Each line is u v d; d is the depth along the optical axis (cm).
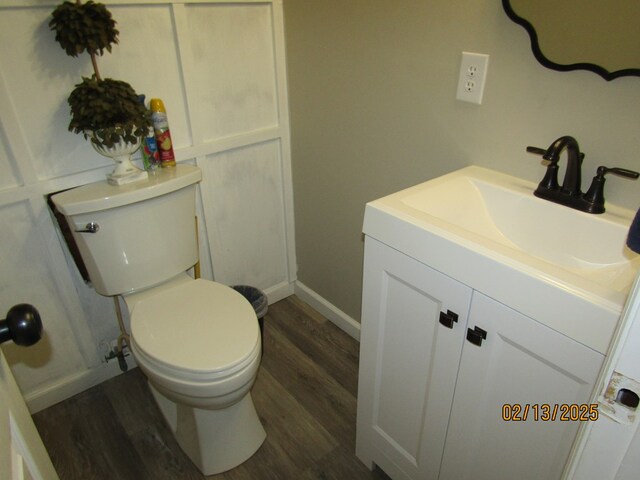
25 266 149
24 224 145
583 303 75
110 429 162
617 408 49
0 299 148
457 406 107
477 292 91
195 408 139
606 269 101
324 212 194
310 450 154
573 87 104
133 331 134
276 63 180
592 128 104
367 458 147
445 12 122
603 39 96
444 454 117
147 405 172
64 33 124
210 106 170
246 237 203
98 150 141
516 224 117
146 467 149
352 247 187
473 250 89
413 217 101
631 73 94
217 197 186
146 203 146
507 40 112
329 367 187
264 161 195
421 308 106
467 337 96
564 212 107
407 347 115
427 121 139
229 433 147
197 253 172
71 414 168
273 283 224
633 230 50
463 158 133
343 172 176
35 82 133
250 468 149
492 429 102
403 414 126
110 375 183
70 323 166
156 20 148
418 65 134
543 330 82
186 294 150
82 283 163
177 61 157
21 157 137
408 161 150
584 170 109
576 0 96
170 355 126
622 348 46
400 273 107
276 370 186
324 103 172
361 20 145
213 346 129
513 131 119
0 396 60
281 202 209
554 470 92
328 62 163
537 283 80
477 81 121
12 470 52
